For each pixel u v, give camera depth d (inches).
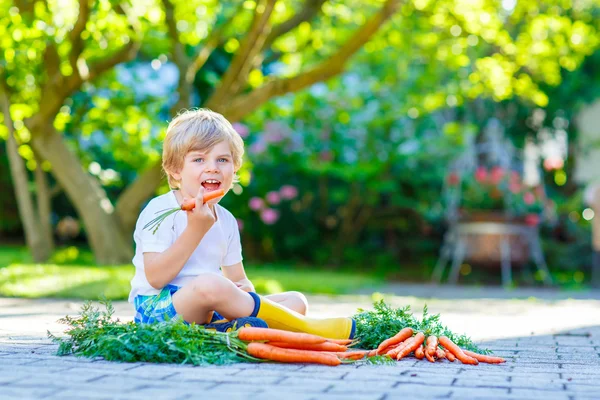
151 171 389.4
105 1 317.1
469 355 124.6
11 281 281.9
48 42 354.9
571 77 531.5
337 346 120.2
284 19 424.8
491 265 488.1
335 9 420.2
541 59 424.5
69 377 98.3
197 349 113.1
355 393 90.8
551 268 518.9
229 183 131.0
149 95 442.3
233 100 377.4
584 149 565.0
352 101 494.6
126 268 350.0
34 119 374.0
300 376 102.7
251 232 547.5
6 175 616.1
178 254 121.8
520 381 103.2
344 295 317.1
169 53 417.4
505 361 126.5
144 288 127.3
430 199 520.4
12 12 330.3
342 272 501.0
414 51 462.9
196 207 119.6
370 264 547.8
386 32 420.2
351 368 112.0
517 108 556.7
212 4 377.4
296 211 544.1
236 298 120.1
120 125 432.5
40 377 98.3
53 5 326.3
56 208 624.4
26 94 407.8
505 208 464.1
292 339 116.0
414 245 550.6
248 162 448.1
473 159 555.8
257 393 89.5
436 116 560.1
